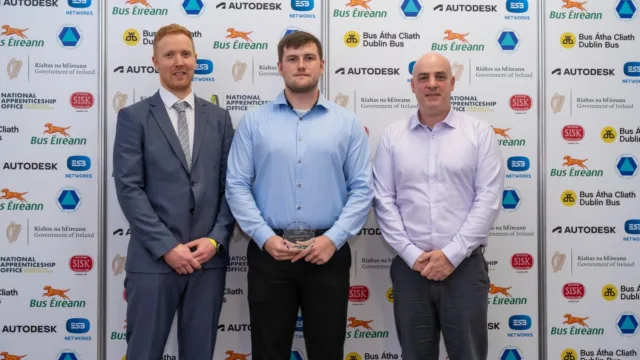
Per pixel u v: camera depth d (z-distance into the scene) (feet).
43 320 8.57
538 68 8.90
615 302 8.91
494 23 8.86
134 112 7.33
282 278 7.01
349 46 8.77
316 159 7.16
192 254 7.00
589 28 8.94
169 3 8.59
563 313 8.93
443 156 7.32
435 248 7.22
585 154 8.94
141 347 7.06
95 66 8.57
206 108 7.72
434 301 7.23
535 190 8.90
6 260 8.52
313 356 7.11
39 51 8.54
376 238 8.83
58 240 8.57
